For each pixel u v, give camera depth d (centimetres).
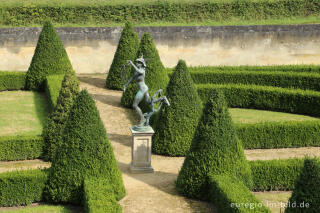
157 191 1467
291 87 2578
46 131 1723
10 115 2211
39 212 1298
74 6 3309
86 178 1368
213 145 1418
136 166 1628
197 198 1421
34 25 3244
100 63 3073
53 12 3291
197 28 3095
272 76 2675
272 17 3569
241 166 1437
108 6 3359
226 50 3144
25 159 1742
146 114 1625
